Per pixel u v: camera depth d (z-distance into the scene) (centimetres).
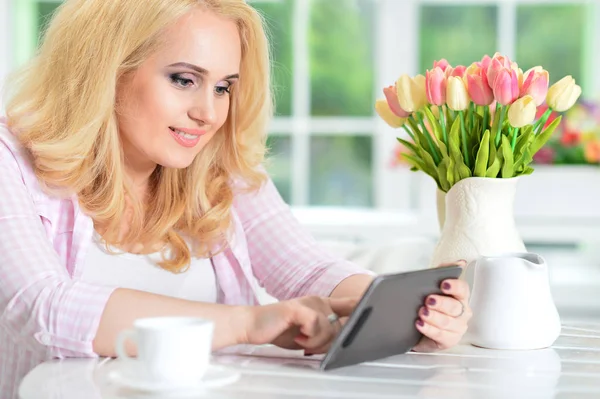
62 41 164
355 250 251
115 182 167
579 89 156
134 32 158
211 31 158
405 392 116
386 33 475
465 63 475
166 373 113
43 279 140
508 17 471
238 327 136
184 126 160
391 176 479
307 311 136
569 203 360
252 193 191
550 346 150
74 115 162
